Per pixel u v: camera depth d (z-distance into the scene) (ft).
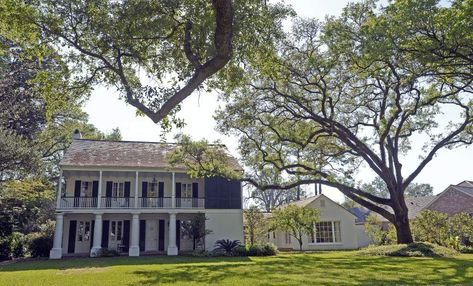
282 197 195.00
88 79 31.14
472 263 45.98
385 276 36.09
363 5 52.65
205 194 88.84
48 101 32.37
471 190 110.42
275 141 73.51
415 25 35.14
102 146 93.66
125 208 83.41
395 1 37.83
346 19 53.01
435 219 76.54
